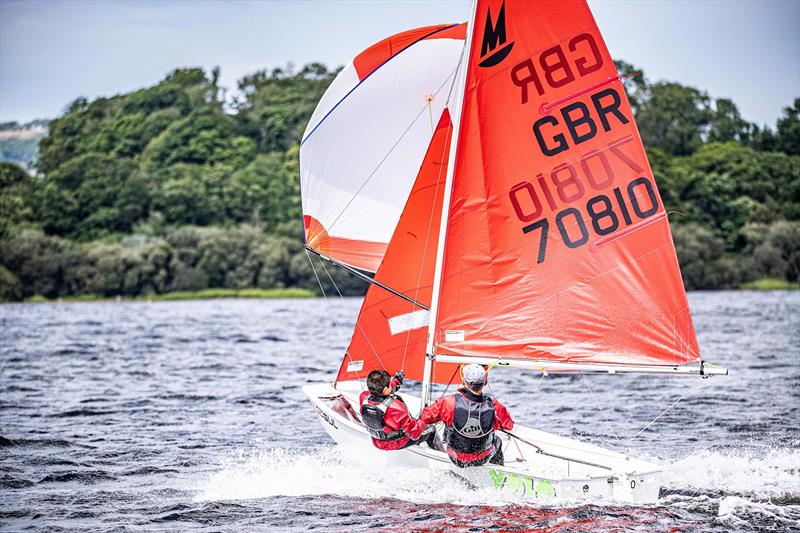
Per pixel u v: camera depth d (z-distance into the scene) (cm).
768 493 2275
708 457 2698
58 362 6350
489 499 2216
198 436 3369
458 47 2766
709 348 6588
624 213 2341
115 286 18100
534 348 2367
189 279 18438
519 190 2373
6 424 3656
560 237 2364
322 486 2400
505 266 2380
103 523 2173
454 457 2222
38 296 18088
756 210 19950
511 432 2503
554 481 2139
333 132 2830
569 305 2359
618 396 4425
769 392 4309
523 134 2372
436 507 2166
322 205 2866
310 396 2802
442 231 2411
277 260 18712
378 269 2745
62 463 2878
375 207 2823
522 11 2361
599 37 2331
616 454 2384
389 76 2795
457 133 2391
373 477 2458
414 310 2744
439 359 2417
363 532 2003
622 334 2341
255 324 11000
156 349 7456
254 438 3319
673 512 2094
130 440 3291
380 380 2333
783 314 10688
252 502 2294
